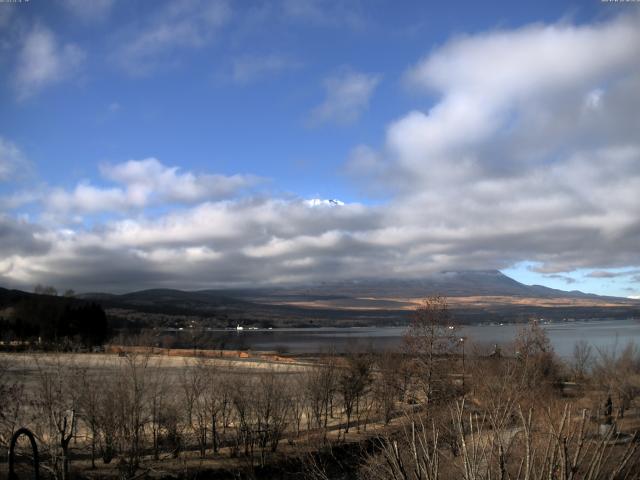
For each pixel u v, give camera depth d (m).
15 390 37.06
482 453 11.39
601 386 47.59
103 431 39.28
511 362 45.66
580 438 10.33
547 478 10.47
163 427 45.22
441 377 48.66
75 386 38.78
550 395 35.62
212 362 68.25
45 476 33.25
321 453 39.69
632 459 11.81
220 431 47.78
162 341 105.75
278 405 46.81
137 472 36.62
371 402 59.16
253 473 36.78
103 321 142.00
